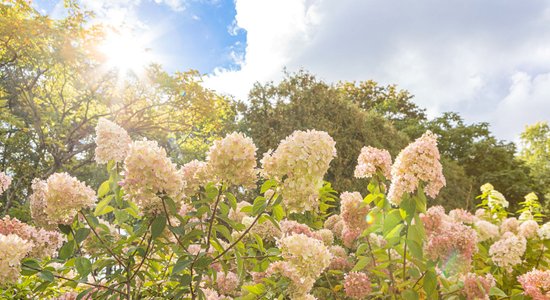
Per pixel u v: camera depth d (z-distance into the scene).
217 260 2.27
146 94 12.58
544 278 2.90
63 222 2.15
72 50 10.45
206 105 12.98
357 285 2.90
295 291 2.35
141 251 2.13
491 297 3.56
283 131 12.91
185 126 13.92
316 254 2.31
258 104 13.95
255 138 13.21
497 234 4.47
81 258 2.03
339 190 11.88
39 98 13.15
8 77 12.99
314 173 2.02
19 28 9.61
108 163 2.28
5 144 12.87
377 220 2.81
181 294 2.07
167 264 2.55
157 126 13.34
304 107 13.36
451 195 16.09
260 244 2.41
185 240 2.12
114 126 2.28
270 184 2.14
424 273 2.62
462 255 2.70
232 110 14.99
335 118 13.70
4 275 1.84
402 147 15.52
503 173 23.36
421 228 2.46
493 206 5.70
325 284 3.46
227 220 2.19
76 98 13.12
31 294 2.37
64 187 2.07
